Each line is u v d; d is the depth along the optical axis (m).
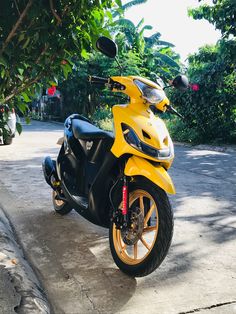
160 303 2.71
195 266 3.32
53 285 2.95
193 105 12.27
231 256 3.55
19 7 3.43
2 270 2.86
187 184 6.39
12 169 7.25
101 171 3.24
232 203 5.29
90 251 3.59
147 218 3.05
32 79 3.77
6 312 2.36
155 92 3.15
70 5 3.37
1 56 3.31
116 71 18.61
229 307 2.67
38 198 5.28
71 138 4.00
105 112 19.66
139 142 2.95
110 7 3.50
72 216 4.56
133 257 3.42
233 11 10.84
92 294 2.83
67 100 22.58
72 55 3.76
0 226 3.82
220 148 10.96
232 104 12.12
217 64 11.85
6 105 3.93
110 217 3.26
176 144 12.47
